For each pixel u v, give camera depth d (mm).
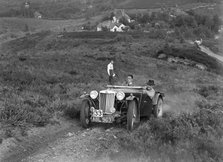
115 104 9414
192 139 7980
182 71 43406
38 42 103875
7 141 7535
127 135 8258
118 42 85562
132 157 6797
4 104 9641
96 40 90812
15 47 104750
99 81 20422
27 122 8906
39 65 24797
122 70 31438
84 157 6965
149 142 7570
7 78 15148
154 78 30016
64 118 10156
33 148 7441
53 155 7008
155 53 64500
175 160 6809
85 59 36219
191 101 15953
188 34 130625
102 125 9805
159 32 109938
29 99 10977
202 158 7062
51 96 12625
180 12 192375
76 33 110000
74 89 14797
